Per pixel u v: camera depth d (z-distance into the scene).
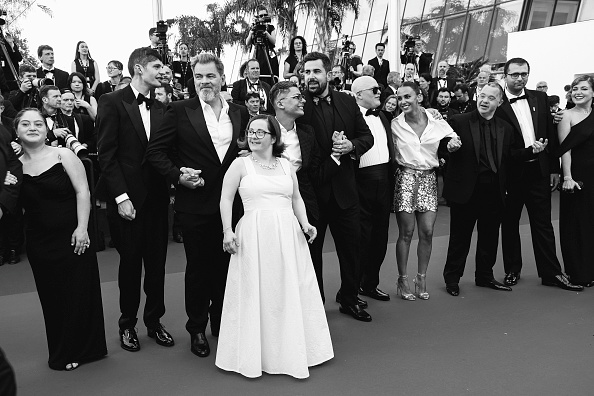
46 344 4.18
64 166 3.68
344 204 4.41
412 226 5.05
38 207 3.61
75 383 3.50
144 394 3.35
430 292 5.29
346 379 3.49
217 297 4.19
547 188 5.40
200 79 3.80
